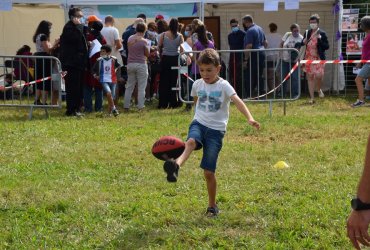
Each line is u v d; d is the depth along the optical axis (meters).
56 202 6.05
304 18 18.11
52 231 5.34
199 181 6.92
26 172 7.45
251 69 12.89
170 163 4.90
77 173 7.39
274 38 16.80
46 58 12.21
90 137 9.84
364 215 2.68
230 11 18.23
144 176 7.23
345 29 16.75
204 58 5.64
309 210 5.69
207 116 5.68
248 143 9.24
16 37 18.23
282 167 7.59
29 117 12.09
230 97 5.64
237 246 4.95
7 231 5.33
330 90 17.25
